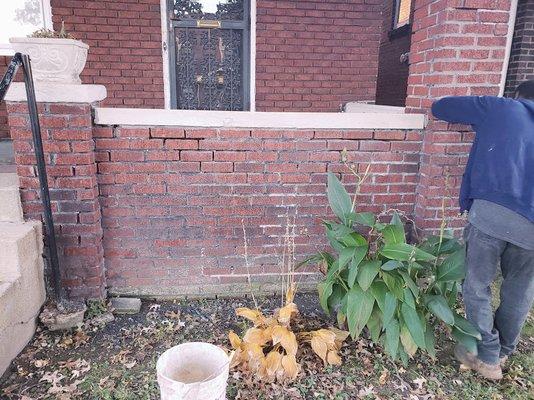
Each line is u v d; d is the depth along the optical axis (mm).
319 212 3143
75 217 2814
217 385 1806
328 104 5641
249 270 3211
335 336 2494
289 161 3025
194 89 5461
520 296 2266
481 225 2174
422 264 2617
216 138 2928
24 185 2730
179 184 2977
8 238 2445
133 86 5176
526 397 2250
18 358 2455
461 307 2971
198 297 3197
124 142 2859
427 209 3053
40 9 4719
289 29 5352
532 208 2012
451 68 2814
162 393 1790
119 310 2955
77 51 2631
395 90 7730
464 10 2729
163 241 3072
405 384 2348
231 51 5426
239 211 3076
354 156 3070
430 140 2980
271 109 5566
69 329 2723
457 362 2537
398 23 7934
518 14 4953
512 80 5078
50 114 2633
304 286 3297
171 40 5250
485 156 2172
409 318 2303
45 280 2854
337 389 2279
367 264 2426
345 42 5480
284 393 2236
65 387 2230
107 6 4910
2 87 2211
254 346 2326
